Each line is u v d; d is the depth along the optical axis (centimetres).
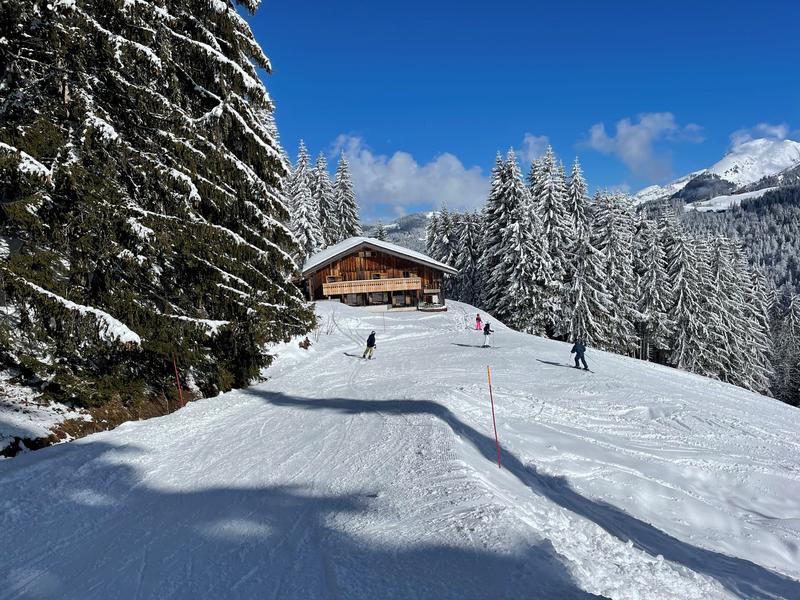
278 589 516
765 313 5712
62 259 1136
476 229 5578
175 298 1357
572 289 3922
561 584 461
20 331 1140
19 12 955
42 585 559
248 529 679
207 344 1463
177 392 1416
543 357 2402
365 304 4338
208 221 1373
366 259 4303
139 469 926
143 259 1157
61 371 1136
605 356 2662
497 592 459
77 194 1025
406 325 3466
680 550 837
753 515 1082
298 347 2352
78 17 955
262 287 1531
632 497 1071
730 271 4772
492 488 779
